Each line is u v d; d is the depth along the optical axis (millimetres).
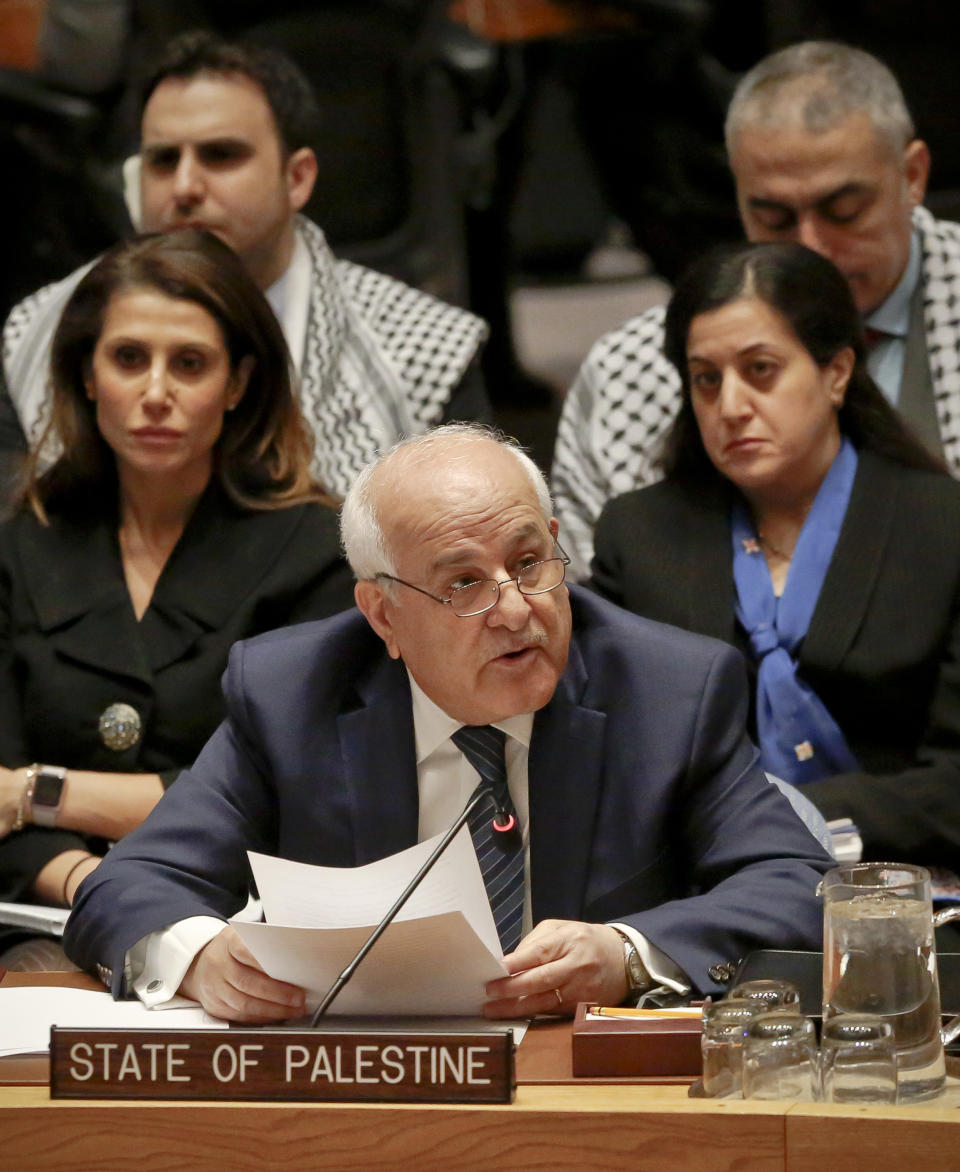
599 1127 6199
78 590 11805
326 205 19547
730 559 12156
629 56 22984
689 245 22891
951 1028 7039
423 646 8305
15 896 11219
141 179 15508
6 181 20812
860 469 12008
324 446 14883
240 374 12109
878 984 6699
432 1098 6371
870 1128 5969
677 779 8727
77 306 11938
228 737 9227
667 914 8133
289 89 15531
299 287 15500
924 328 14406
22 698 11930
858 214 13883
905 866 7039
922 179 14609
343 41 19531
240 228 15109
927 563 11617
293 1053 6473
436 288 19625
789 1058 6492
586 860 8680
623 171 23688
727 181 22203
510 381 24609
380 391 15289
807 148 13734
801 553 11875
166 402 11633
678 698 8820
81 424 12055
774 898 8352
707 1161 6105
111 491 12195
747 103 14070
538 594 8211
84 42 20250
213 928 8219
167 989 8117
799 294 11789
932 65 19906
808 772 11734
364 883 7711
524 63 23891
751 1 21594
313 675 9055
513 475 8352
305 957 7449
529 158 24328
